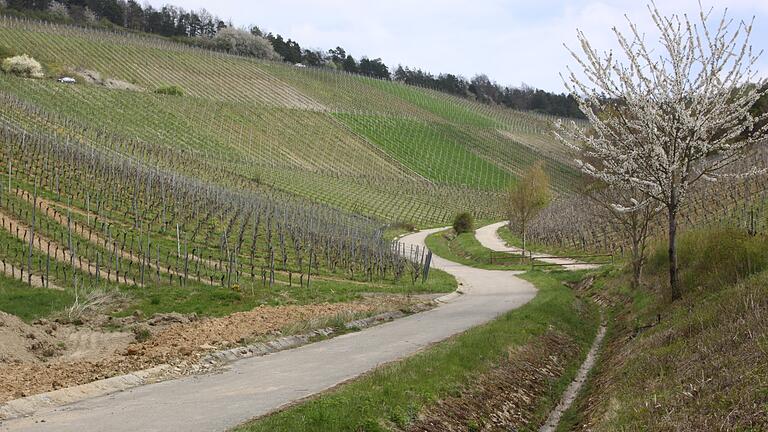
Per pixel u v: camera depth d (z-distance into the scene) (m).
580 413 12.01
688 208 36.75
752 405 7.70
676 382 9.88
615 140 17.88
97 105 78.94
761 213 29.91
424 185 86.00
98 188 35.44
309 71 140.25
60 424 8.91
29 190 31.75
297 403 9.65
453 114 138.25
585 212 49.38
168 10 192.88
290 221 37.69
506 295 26.84
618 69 16.61
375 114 117.81
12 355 13.06
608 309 23.95
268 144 86.44
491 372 12.70
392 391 10.12
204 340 14.91
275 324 17.09
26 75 86.81
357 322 18.61
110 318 16.55
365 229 48.09
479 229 66.75
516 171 102.38
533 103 195.62
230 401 10.10
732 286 14.32
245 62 133.88
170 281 22.66
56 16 147.88
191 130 81.62
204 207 36.72
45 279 20.66
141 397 10.55
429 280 31.33
